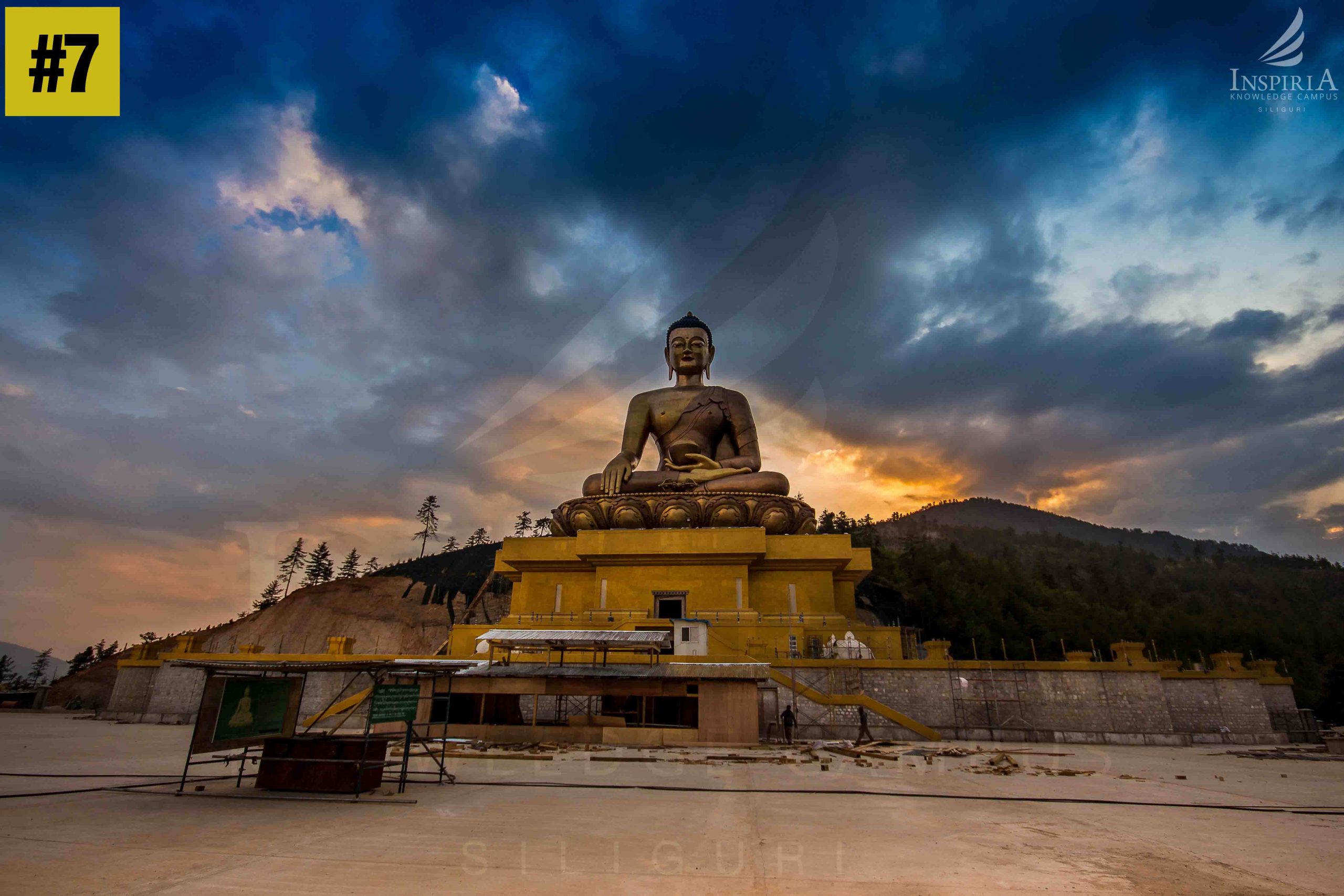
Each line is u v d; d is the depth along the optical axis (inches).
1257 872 215.3
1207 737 856.3
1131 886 198.2
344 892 179.3
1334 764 603.8
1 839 230.1
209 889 179.5
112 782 369.4
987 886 195.3
